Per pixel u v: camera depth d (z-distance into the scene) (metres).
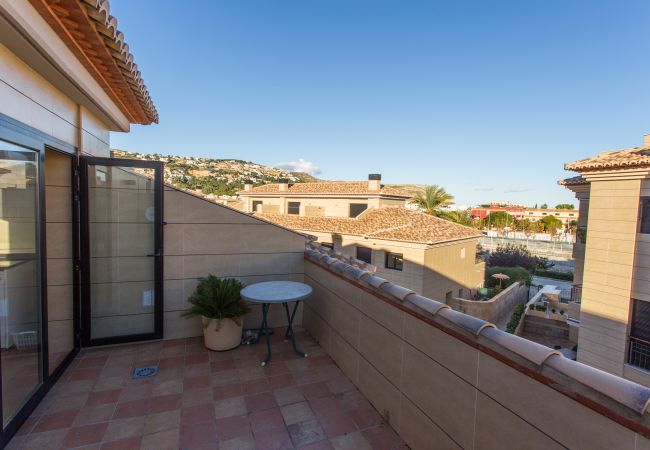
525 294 20.23
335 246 17.72
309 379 3.78
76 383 3.59
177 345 4.56
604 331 8.45
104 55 2.95
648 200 7.78
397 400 2.88
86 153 4.28
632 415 1.29
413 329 2.67
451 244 16.22
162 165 4.54
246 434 2.86
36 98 2.99
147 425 2.95
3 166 2.65
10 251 2.89
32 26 2.16
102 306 4.47
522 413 1.76
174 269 4.73
